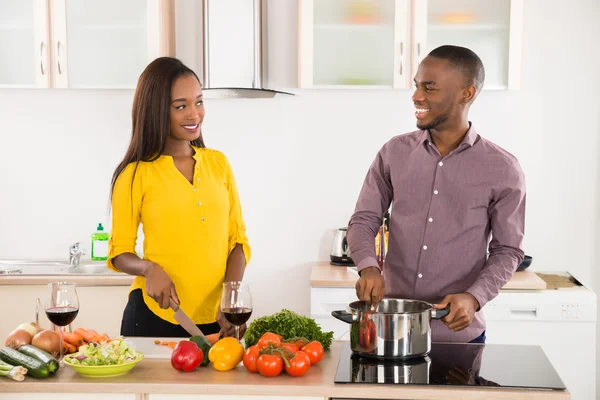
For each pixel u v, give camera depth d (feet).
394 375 6.21
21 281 11.80
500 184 7.52
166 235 8.00
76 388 6.03
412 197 7.79
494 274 7.25
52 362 6.21
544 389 5.91
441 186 7.66
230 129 13.29
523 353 6.93
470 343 7.41
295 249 13.44
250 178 13.38
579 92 12.98
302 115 13.23
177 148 8.18
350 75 12.05
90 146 13.39
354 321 6.78
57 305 6.49
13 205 13.53
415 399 5.91
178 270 8.04
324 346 6.97
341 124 13.21
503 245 7.58
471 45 11.95
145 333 8.03
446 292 7.78
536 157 13.11
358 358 6.73
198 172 8.14
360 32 11.98
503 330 11.61
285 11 13.00
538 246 13.25
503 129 13.10
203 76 12.15
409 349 6.65
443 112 7.47
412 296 7.91
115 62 12.18
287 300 13.51
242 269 8.37
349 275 12.01
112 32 12.13
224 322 7.22
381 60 12.01
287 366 6.19
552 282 12.21
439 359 6.71
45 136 13.41
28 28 12.14
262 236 13.46
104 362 6.23
